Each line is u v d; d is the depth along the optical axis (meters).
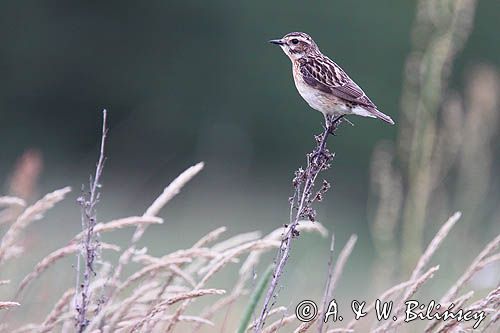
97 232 6.32
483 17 31.97
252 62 36.03
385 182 10.21
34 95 36.16
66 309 6.33
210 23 36.34
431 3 10.41
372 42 34.62
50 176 28.77
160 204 6.62
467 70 31.72
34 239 8.02
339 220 27.62
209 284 10.02
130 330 5.94
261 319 5.75
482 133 10.63
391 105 34.16
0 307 5.94
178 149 34.72
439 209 10.48
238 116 35.50
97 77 36.56
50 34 36.47
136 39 36.75
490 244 6.27
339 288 13.94
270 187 32.38
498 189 14.69
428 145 10.18
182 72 36.34
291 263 11.66
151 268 6.25
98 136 36.19
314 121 34.91
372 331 6.04
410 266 9.76
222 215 21.75
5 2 36.03
